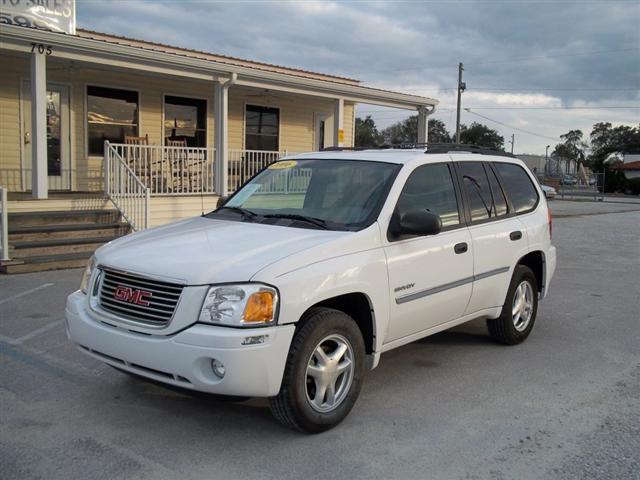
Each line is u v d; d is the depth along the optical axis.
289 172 5.37
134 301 3.86
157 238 4.45
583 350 6.09
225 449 3.79
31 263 9.33
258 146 17.23
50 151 13.30
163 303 3.74
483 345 6.19
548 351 6.03
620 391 4.93
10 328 6.36
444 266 4.95
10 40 10.38
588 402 4.69
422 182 5.04
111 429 4.04
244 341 3.55
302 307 3.79
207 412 4.34
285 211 4.96
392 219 4.57
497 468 3.63
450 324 5.30
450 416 4.38
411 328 4.80
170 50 15.69
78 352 5.62
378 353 4.47
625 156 80.56
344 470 3.56
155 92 14.75
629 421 4.33
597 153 113.19
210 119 15.92
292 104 17.91
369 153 5.36
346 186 4.92
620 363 5.68
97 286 4.17
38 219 10.49
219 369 3.60
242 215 5.05
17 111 12.70
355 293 4.21
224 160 13.68
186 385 3.65
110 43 11.41
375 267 4.31
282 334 3.69
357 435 4.03
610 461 3.73
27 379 4.93
